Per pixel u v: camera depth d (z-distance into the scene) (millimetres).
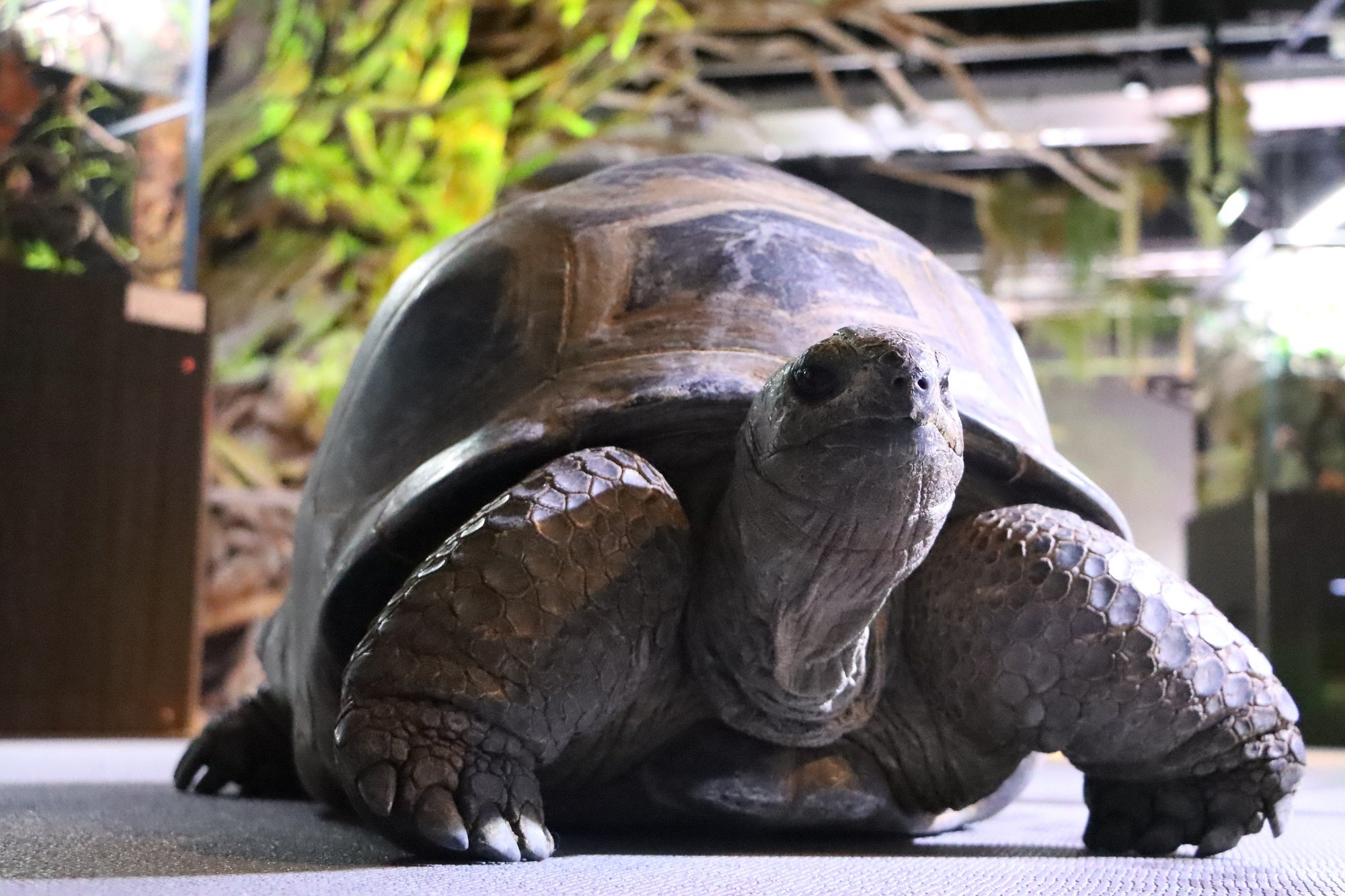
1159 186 8219
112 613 5461
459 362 2305
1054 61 7730
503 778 1880
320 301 7422
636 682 2031
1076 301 9508
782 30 7676
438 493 2078
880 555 1864
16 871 1669
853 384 1716
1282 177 8336
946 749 2275
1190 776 2158
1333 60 7328
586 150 7973
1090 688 2080
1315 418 8477
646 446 2129
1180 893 1680
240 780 3215
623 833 2328
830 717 2141
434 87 7020
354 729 1851
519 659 1887
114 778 3453
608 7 6930
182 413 5625
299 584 2600
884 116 8055
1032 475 2275
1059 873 1858
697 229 2357
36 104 5348
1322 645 7215
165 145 5617
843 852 2123
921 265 2604
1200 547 8445
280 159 7191
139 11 5410
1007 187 8586
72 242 5531
